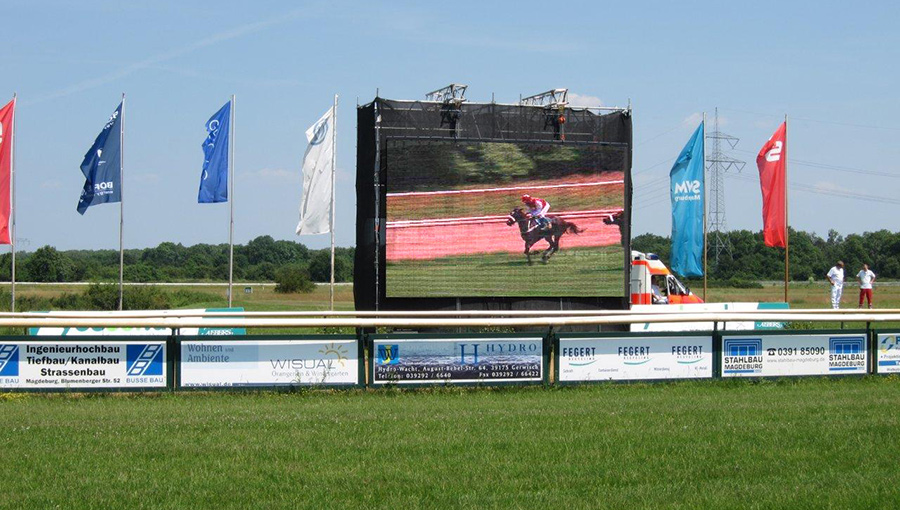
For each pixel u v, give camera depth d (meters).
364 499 8.45
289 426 11.86
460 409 13.45
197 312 20.88
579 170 27.52
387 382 15.66
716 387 16.30
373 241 26.77
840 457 10.12
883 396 14.93
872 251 90.31
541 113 27.72
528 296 27.22
